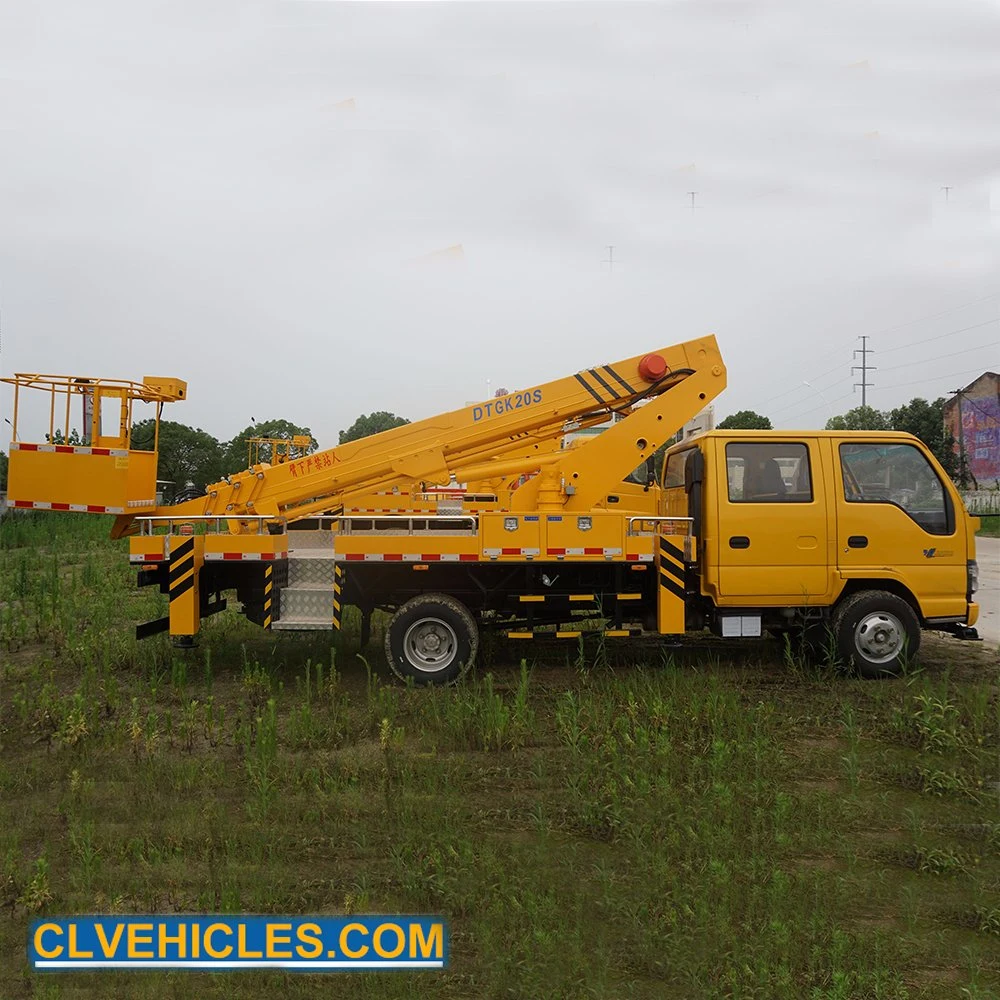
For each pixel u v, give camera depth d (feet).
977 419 179.22
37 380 22.53
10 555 50.75
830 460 22.39
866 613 21.98
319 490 24.40
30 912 10.92
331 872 11.88
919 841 12.73
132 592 37.40
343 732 17.67
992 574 49.11
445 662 21.66
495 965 9.59
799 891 11.00
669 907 10.61
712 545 22.09
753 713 18.15
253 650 25.73
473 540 21.83
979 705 17.93
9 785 15.02
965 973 9.68
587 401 24.98
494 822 13.33
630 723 17.37
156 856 12.10
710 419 25.80
